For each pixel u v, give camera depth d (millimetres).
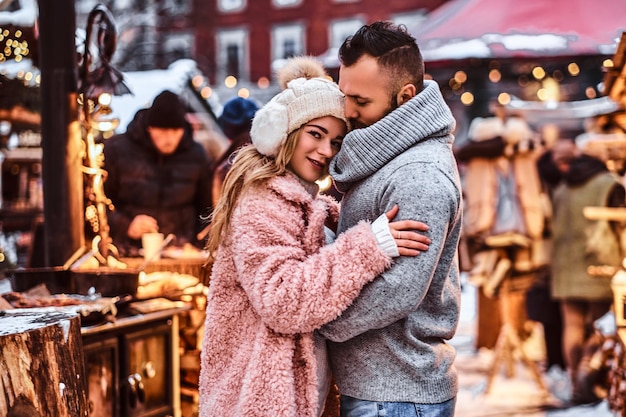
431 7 22969
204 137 6309
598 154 5363
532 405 4957
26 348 1950
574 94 10625
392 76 1975
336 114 2027
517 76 8312
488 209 5242
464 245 5555
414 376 1984
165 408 3061
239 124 4203
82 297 2764
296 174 2076
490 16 7262
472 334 7340
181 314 3480
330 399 2197
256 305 1908
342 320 1919
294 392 1947
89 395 2631
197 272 3398
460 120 10961
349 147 1988
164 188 4258
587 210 4730
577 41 6801
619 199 5203
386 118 1952
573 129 7375
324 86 2031
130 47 22094
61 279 2967
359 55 1981
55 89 3072
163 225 4254
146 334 2932
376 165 1976
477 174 5367
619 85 3871
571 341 5195
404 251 1858
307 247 1973
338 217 2242
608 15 7133
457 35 7191
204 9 25797
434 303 2025
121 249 3838
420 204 1887
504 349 5254
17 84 4270
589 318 5168
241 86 23891
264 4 25312
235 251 1966
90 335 2627
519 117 5539
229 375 1992
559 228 5277
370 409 1982
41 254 3707
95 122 3334
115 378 2758
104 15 3188
